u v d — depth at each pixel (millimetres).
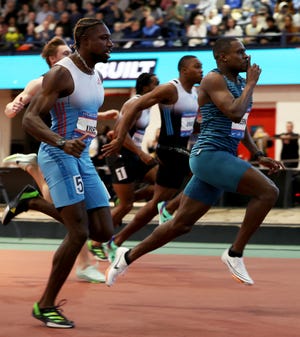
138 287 16484
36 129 11766
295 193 35688
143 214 20703
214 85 13484
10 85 49094
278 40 45656
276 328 12164
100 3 49625
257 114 47844
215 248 25891
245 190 13562
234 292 15844
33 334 11578
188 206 14078
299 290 16188
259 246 26797
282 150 38375
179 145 20469
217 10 48281
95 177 13117
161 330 11938
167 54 46094
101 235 13125
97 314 13242
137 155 21859
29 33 49531
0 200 34625
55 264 12203
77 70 12461
